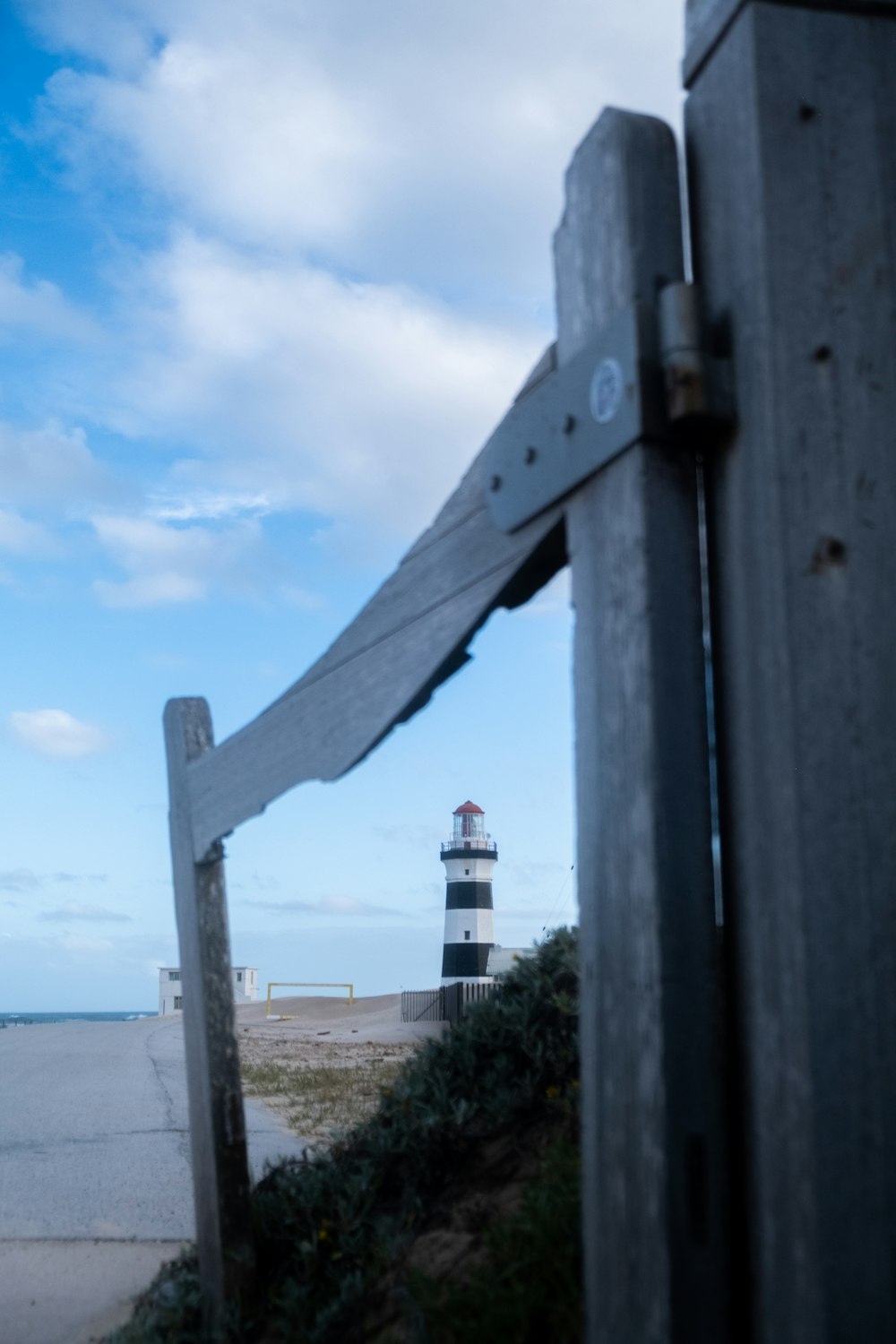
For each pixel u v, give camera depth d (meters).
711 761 1.97
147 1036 30.03
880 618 1.78
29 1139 9.82
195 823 4.15
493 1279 2.78
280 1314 3.71
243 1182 3.95
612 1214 1.90
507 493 2.41
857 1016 1.65
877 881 1.70
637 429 1.93
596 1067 1.99
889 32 2.01
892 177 1.95
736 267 1.92
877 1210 1.60
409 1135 4.05
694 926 1.85
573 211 2.27
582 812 2.09
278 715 3.51
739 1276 1.79
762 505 1.80
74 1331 4.55
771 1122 1.71
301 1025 38.12
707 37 2.05
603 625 2.04
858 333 1.87
